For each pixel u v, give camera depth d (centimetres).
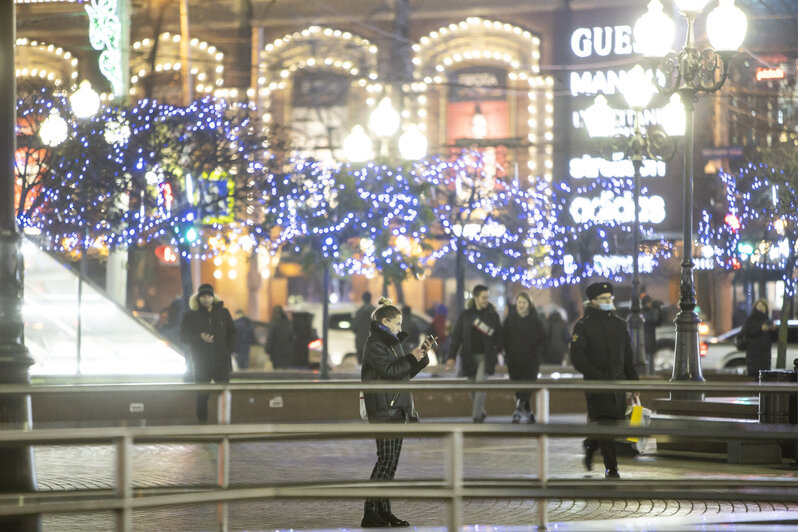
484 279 7150
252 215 4716
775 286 6550
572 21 7631
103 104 4606
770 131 6397
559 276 5938
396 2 7750
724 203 6400
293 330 4462
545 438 1209
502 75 7775
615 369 1959
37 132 4191
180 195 4341
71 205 4097
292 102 7806
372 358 1574
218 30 7756
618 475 1991
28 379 1489
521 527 1205
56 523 1592
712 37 2589
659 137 3488
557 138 7594
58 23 7762
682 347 2608
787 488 1265
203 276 7669
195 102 4362
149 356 3148
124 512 1086
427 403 3494
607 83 7556
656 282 6956
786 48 6925
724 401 2564
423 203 4441
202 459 2381
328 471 2188
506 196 5741
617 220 5866
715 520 1271
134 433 1102
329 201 4225
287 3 7806
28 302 3155
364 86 7738
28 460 1402
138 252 6744
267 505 1781
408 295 7500
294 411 3303
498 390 1210
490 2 7700
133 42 7606
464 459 2412
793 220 4641
